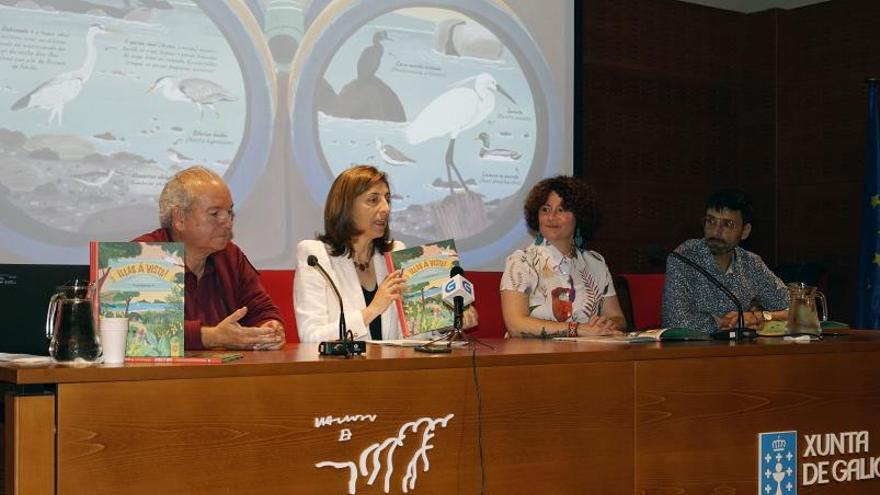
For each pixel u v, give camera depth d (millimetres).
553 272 3285
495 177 4480
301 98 4055
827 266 5508
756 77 5773
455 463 2061
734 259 3568
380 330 2955
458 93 4398
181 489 1772
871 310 5051
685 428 2363
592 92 5359
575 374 2213
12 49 3508
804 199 5613
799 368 2559
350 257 2920
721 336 2789
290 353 2193
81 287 1923
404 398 2004
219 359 1925
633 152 5480
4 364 1807
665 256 3010
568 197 3293
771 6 5836
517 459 2135
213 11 3873
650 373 2316
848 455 2645
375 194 2879
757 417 2477
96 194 3650
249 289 2803
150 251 2037
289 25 4035
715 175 5742
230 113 3904
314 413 1904
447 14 4383
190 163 3826
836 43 5480
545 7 4629
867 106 5348
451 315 2525
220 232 2549
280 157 4012
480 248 4434
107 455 1709
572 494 2203
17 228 3523
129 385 1730
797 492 2549
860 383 2666
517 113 4543
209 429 1800
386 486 1980
